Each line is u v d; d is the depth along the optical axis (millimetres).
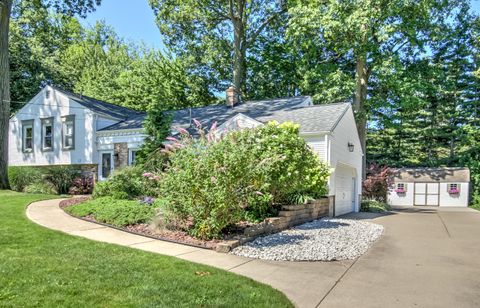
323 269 5477
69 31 28453
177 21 24812
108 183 11414
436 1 20859
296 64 23391
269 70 26000
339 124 14367
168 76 28453
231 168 6938
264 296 3922
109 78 32500
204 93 28281
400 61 20766
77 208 9195
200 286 4105
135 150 17688
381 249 7250
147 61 30234
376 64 20547
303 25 19828
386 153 32938
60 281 3930
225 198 6793
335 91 20047
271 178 9078
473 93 28438
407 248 7406
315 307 3875
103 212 8492
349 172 16859
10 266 4324
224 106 19562
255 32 25672
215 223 6758
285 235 7922
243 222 8398
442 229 10586
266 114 16406
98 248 5648
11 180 16047
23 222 7289
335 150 13945
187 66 27438
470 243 8070
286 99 18594
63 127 20047
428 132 30547
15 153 21891
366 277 5109
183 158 7273
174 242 6648
